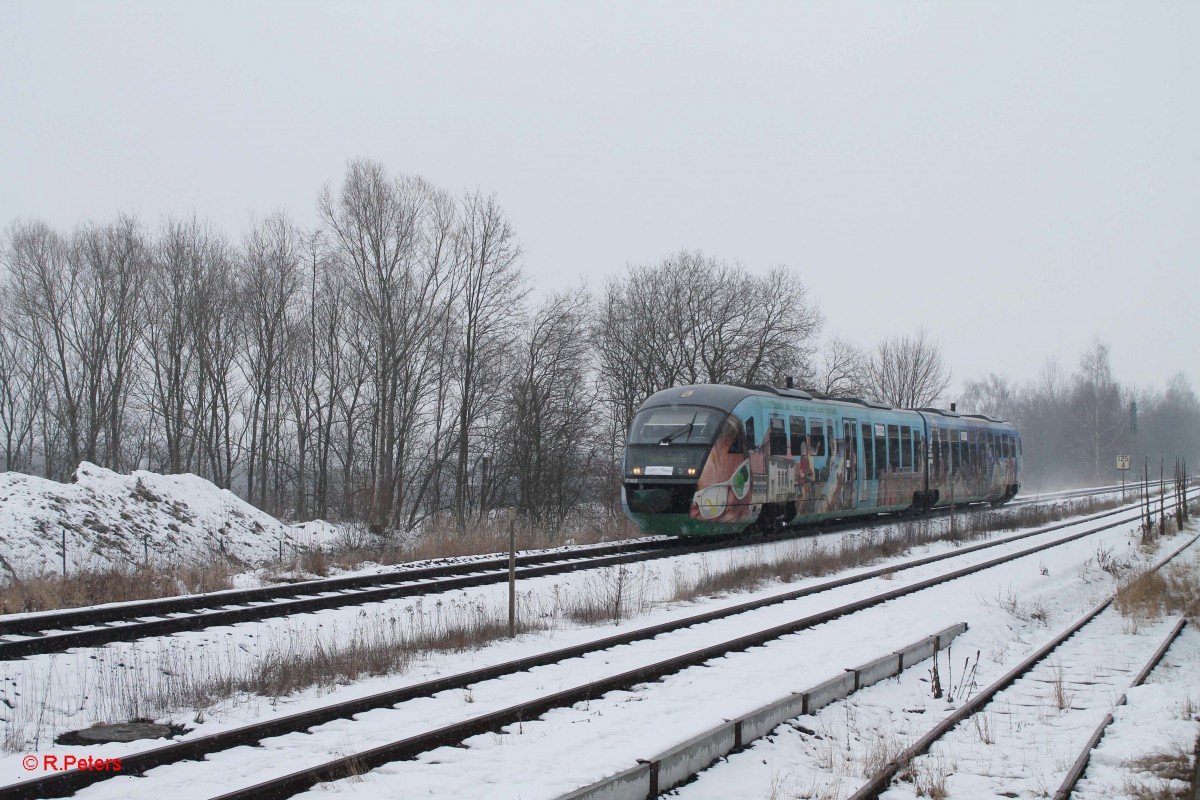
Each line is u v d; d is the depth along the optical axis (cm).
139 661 1032
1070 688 1073
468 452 3872
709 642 1189
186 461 4369
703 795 695
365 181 3825
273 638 1191
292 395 4272
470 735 776
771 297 4559
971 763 794
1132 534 2977
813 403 2603
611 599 1433
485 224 3819
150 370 4291
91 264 4197
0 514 1781
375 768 690
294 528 2512
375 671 1016
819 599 1579
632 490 2231
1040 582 1858
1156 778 748
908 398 6731
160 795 628
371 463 3862
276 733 771
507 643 1195
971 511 3725
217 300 4288
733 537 2442
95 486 2066
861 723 913
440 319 3938
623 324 4559
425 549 2203
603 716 838
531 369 3909
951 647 1286
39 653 1062
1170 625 1502
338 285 4294
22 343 4225
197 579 1619
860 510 2822
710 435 2200
